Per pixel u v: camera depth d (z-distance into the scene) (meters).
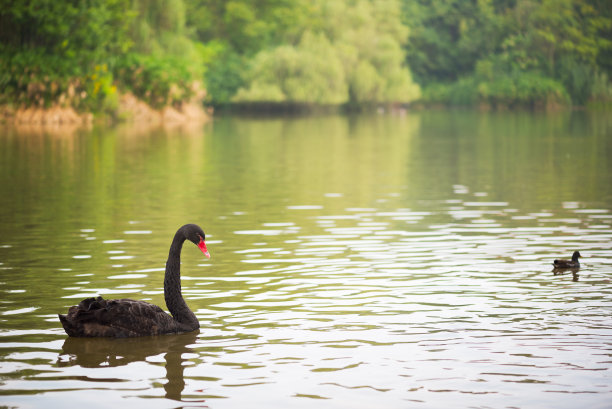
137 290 10.24
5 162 27.61
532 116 71.12
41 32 50.94
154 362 7.46
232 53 89.69
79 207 17.72
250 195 19.95
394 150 35.12
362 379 6.97
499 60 97.44
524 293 10.04
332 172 25.69
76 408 6.34
